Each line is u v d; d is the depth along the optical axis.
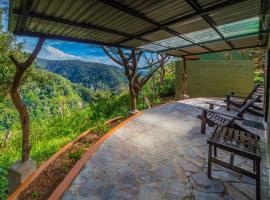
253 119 6.28
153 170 3.26
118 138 4.75
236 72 10.59
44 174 3.46
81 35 3.68
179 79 12.73
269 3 2.48
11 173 3.26
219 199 2.52
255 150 2.60
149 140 4.63
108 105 10.20
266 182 2.87
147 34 3.96
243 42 5.56
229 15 2.99
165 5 2.44
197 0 2.34
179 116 6.91
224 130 3.41
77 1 2.15
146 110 7.87
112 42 4.72
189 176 3.07
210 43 5.51
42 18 2.48
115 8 2.44
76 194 2.63
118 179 3.00
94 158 3.68
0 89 9.00
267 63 4.96
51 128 10.26
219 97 10.98
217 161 2.88
